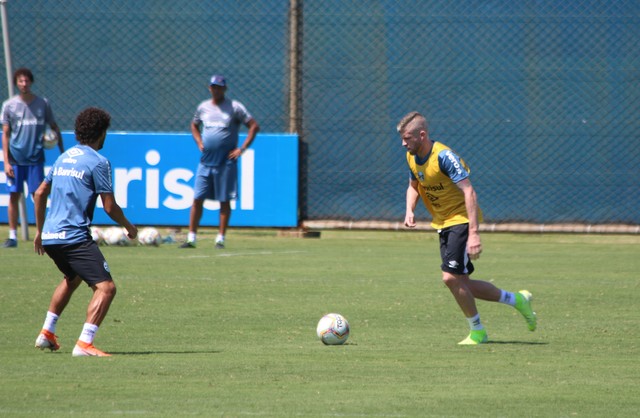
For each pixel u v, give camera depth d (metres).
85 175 22.17
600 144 51.91
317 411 16.86
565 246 50.69
